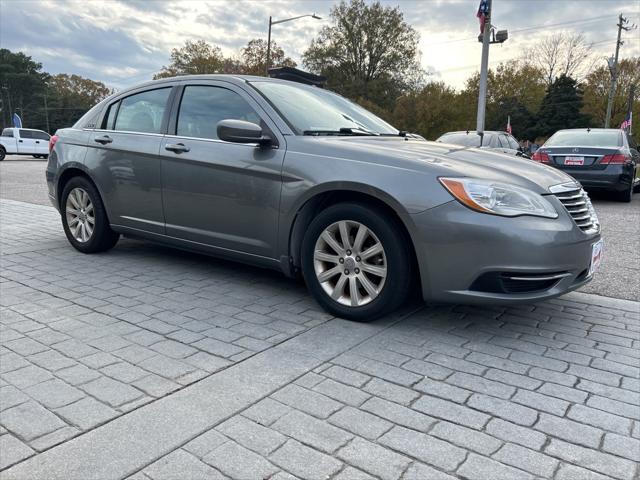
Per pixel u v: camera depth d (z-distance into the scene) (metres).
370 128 4.27
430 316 3.49
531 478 1.86
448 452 2.00
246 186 3.69
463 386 2.52
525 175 3.21
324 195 3.43
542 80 58.84
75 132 5.09
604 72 54.56
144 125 4.51
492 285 2.93
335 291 3.38
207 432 2.09
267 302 3.73
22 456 1.92
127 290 3.97
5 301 3.65
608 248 5.71
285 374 2.61
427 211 2.96
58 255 5.09
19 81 90.00
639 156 10.78
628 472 1.90
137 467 1.87
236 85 4.00
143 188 4.40
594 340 3.13
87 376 2.54
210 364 2.70
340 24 52.25
